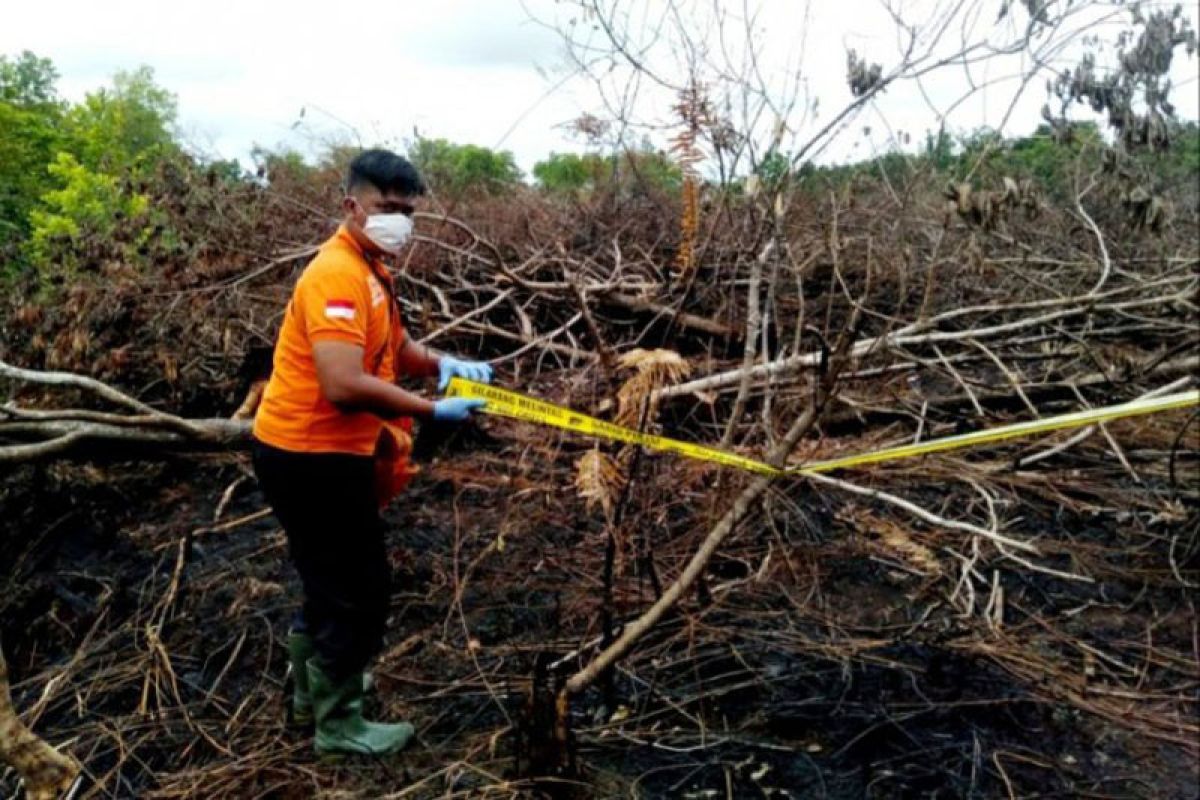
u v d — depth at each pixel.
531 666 3.07
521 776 2.52
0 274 5.86
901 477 4.55
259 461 2.51
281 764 2.70
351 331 2.32
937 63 2.91
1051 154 6.04
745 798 2.55
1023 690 3.06
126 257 5.37
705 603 3.41
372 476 2.54
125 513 4.36
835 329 5.30
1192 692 3.13
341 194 6.52
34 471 4.33
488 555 3.83
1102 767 2.74
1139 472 4.71
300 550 2.57
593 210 6.78
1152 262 5.94
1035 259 5.92
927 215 5.53
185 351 5.25
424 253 6.08
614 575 3.53
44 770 2.22
